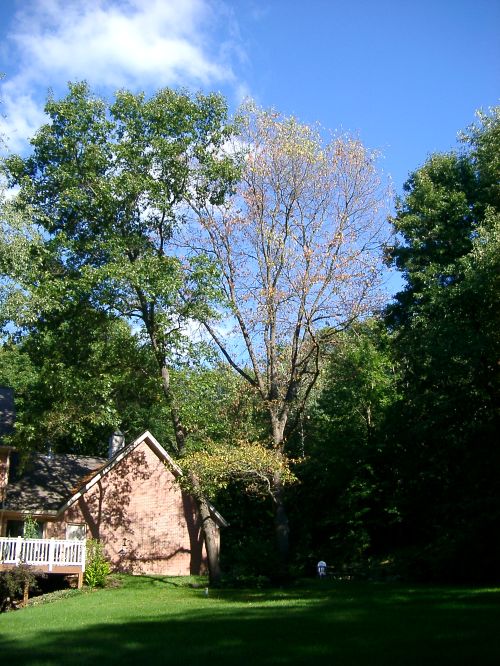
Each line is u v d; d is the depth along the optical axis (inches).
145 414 1594.5
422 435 1107.9
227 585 994.7
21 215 772.0
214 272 960.9
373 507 1286.9
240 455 963.3
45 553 950.4
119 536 1163.9
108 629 543.5
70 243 938.7
